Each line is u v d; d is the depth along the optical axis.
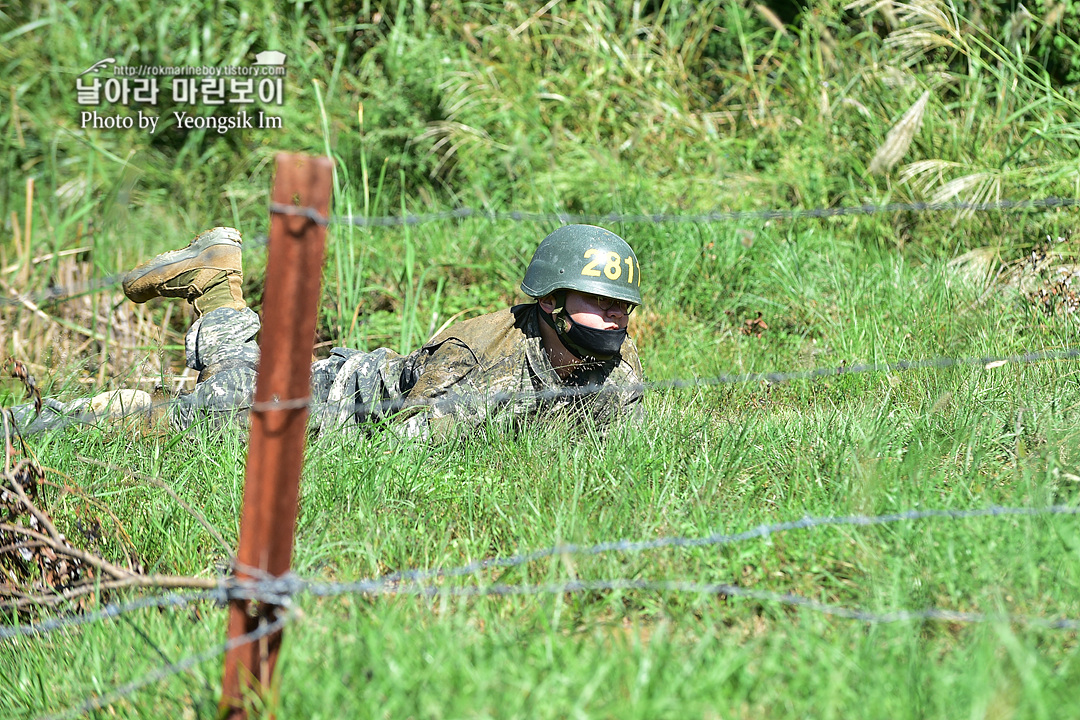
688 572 11.30
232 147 36.06
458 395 16.23
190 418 16.95
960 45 30.25
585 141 33.34
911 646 9.21
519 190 31.67
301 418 9.02
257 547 9.05
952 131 28.61
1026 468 12.81
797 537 11.77
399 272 27.20
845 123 30.62
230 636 9.13
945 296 21.94
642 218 17.53
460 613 10.12
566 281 15.77
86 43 37.34
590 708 8.54
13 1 38.41
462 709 8.39
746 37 36.50
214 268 20.17
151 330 24.95
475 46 36.72
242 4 37.91
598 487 13.69
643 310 24.33
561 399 16.41
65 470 14.94
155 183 34.59
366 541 12.53
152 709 9.87
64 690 10.80
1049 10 29.66
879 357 19.61
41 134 35.72
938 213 26.52
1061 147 27.09
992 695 8.24
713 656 9.29
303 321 8.88
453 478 14.43
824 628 9.95
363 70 37.28
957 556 10.85
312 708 8.92
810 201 28.58
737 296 24.88
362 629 9.82
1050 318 19.64
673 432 15.44
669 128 32.62
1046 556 10.73
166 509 13.80
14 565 12.58
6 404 20.58
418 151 34.12
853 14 34.91
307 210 8.73
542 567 11.67
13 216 28.16
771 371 20.70
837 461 13.84
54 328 25.36
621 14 38.12
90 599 12.15
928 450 13.83
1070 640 9.61
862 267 24.84
